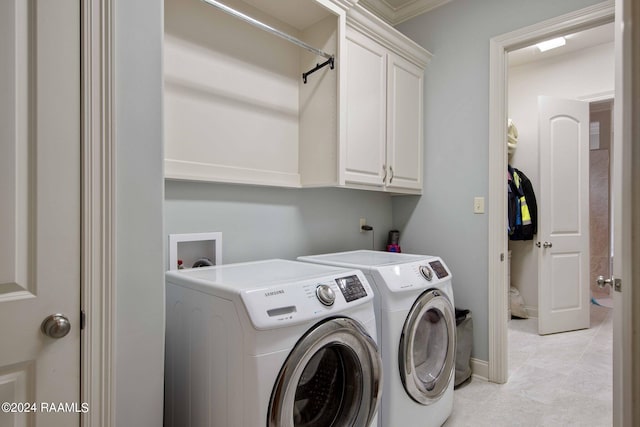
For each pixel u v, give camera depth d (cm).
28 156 88
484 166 237
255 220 196
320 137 201
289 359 109
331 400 135
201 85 169
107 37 99
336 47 192
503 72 230
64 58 93
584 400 205
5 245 85
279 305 110
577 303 333
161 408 111
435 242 262
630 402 84
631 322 83
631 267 83
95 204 97
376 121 220
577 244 335
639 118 82
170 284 138
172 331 136
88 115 96
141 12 107
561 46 340
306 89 209
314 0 179
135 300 105
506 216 232
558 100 330
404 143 245
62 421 93
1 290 85
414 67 254
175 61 160
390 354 153
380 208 281
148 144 108
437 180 261
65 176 93
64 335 92
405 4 272
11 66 86
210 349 117
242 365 105
